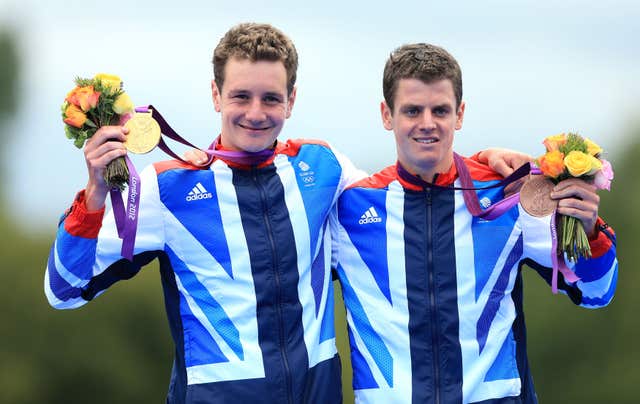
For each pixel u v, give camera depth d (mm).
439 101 12719
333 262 13508
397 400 12859
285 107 12836
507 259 13180
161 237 12820
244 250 12758
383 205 13289
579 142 12633
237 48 12664
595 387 68688
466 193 13180
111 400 65375
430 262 13031
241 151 12898
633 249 70938
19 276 64625
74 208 12281
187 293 12805
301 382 12602
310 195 13133
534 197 12711
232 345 12602
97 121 12281
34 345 64125
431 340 12914
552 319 70375
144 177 12844
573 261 12781
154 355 65625
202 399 12531
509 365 13094
